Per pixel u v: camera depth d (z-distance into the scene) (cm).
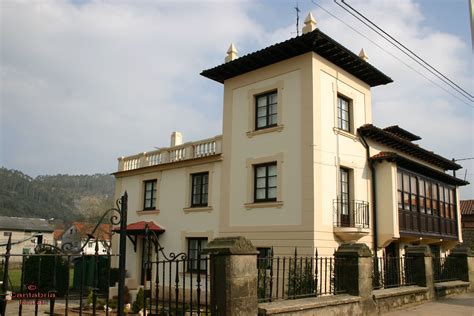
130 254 2144
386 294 1031
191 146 1980
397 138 1878
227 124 1812
